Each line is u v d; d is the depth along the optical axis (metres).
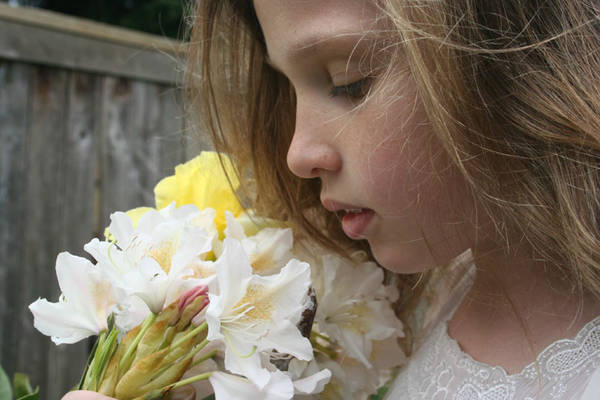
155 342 0.39
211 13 0.52
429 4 0.40
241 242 0.46
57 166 1.15
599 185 0.40
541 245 0.42
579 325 0.42
